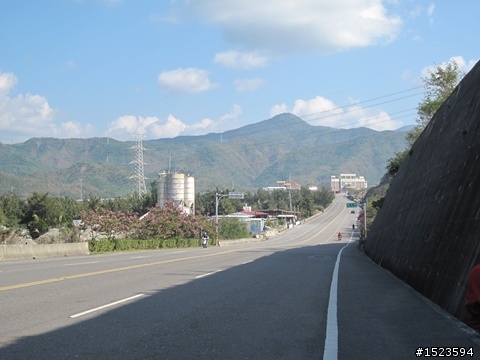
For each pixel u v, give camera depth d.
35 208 69.50
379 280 19.08
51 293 13.98
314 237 111.06
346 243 84.25
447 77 43.03
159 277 18.72
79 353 7.73
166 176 110.69
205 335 9.04
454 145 15.68
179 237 66.06
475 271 5.20
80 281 16.94
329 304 12.70
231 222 102.56
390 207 30.14
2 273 19.62
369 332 9.34
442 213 14.56
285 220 144.88
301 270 23.70
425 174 19.59
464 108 15.85
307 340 8.72
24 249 32.28
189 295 14.02
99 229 50.91
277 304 12.63
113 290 14.77
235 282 17.58
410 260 18.00
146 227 62.00
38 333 9.05
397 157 45.62
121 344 8.30
